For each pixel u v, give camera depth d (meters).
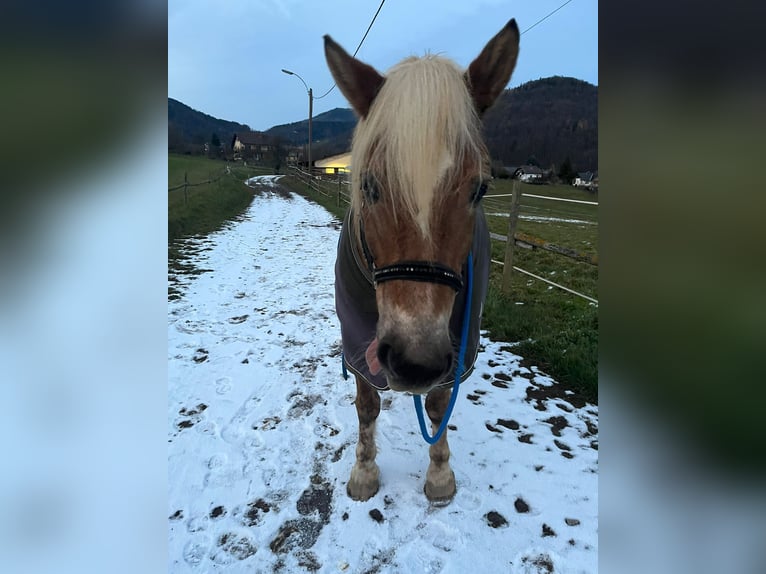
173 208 11.06
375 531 1.99
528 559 1.85
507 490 2.21
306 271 6.84
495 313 4.48
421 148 1.28
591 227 12.18
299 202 18.31
